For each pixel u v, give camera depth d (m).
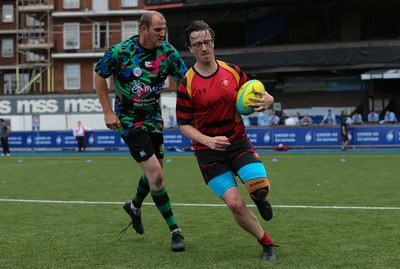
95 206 17.36
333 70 65.19
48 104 72.19
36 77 92.69
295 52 64.94
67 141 62.31
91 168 35.06
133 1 91.38
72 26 92.94
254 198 9.70
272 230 12.62
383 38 64.25
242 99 9.63
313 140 52.91
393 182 23.20
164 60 10.93
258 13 66.38
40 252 10.72
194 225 13.51
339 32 65.00
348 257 9.84
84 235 12.48
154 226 13.54
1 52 99.69
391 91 65.25
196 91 9.77
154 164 10.87
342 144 51.50
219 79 9.77
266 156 44.50
